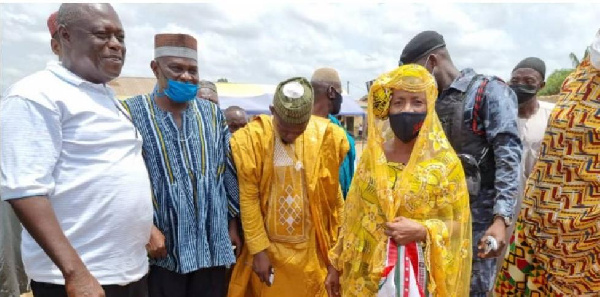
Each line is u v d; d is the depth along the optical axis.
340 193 3.23
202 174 2.80
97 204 2.09
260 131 3.03
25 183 1.85
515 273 2.96
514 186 2.79
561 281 2.70
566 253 2.64
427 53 3.09
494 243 2.69
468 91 2.99
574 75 2.69
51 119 1.98
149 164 2.69
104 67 2.16
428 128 2.35
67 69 2.16
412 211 2.36
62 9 2.14
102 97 2.21
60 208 2.04
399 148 2.52
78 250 2.08
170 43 2.68
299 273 3.04
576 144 2.53
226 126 3.16
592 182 2.49
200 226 2.77
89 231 2.09
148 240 2.42
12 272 3.12
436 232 2.26
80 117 2.07
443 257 2.27
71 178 2.05
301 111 2.81
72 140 2.05
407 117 2.35
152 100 2.81
